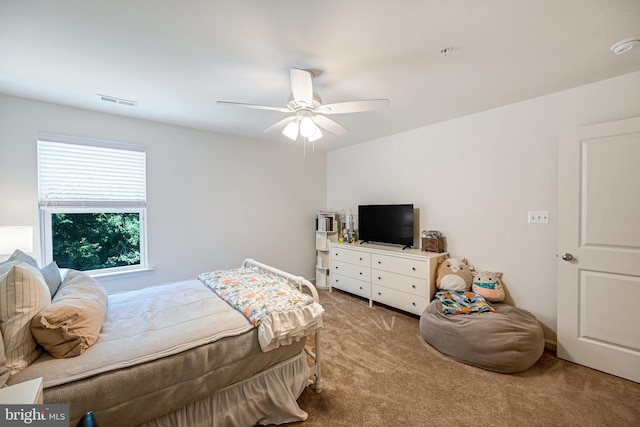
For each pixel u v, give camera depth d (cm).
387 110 274
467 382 194
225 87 217
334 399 179
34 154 239
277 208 409
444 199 313
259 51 167
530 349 201
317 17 137
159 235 306
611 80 206
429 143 325
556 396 178
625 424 155
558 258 220
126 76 198
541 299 244
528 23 142
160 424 129
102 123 271
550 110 235
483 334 209
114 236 294
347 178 434
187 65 183
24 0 122
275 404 158
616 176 195
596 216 203
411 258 301
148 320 159
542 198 242
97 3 125
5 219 229
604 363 201
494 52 169
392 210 350
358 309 338
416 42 158
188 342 137
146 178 297
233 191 363
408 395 182
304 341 176
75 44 159
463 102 253
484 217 280
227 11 132
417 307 297
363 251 357
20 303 116
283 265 417
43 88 217
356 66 185
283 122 226
